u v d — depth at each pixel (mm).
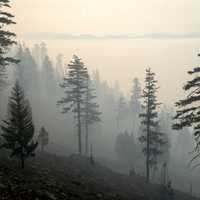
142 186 65062
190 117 38688
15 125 38500
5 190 28375
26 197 28344
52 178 40625
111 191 46969
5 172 35031
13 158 48094
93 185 45938
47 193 31547
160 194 57062
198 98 37469
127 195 49281
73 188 38625
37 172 41500
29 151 39500
